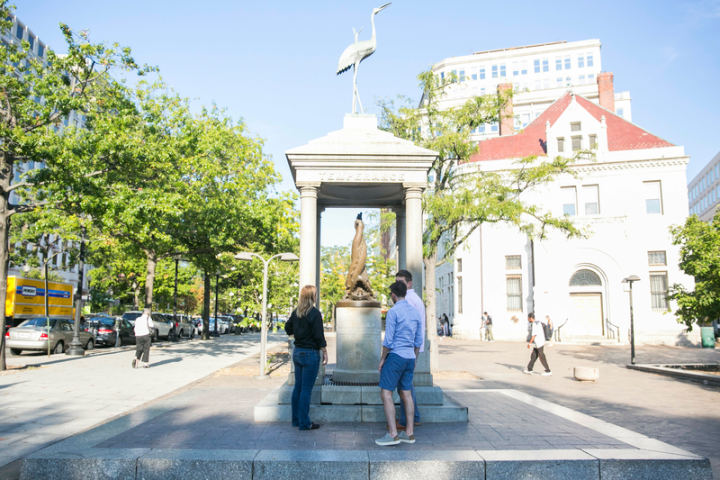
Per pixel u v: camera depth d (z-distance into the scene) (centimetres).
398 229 1055
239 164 2498
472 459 486
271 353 2248
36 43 4216
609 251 3139
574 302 3197
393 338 574
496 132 4966
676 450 524
